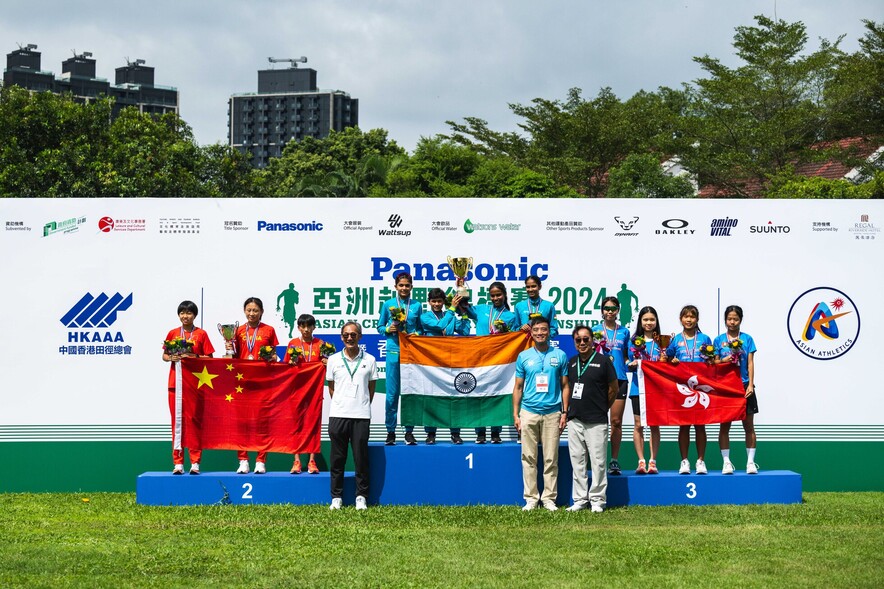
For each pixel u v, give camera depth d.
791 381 11.57
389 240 11.59
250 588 7.11
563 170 36.38
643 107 39.47
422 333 10.91
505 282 11.58
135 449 11.41
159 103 114.38
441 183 36.69
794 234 11.61
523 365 9.97
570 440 9.84
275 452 10.41
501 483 10.20
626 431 11.48
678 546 8.34
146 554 8.07
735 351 10.31
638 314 11.57
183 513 9.70
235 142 126.62
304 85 126.69
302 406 10.35
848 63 33.31
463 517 9.48
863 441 11.59
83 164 26.16
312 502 10.16
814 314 11.60
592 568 7.64
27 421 11.35
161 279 11.48
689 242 11.60
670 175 35.09
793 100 34.16
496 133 39.19
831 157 32.44
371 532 8.86
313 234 11.57
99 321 11.43
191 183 28.39
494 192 34.50
